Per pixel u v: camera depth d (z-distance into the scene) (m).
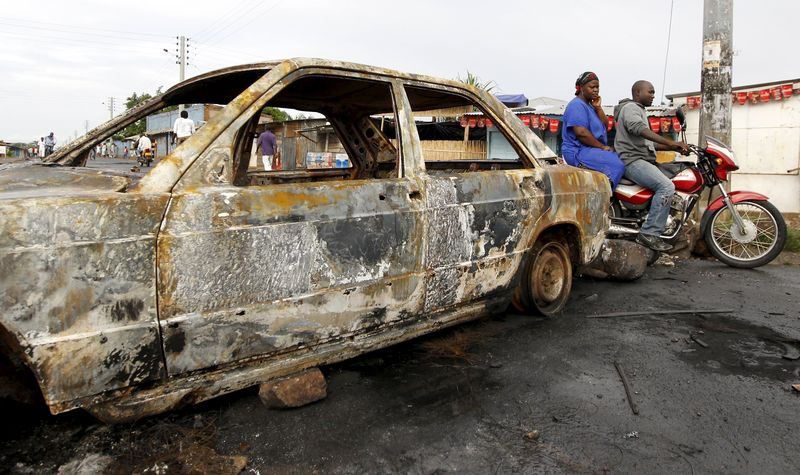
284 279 2.30
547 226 3.67
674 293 4.78
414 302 2.84
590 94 5.52
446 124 14.59
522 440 2.35
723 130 7.05
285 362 2.42
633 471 2.15
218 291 2.12
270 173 4.13
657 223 5.18
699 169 5.56
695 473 2.14
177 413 2.44
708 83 7.07
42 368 1.79
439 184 2.94
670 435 2.42
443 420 2.50
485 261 3.22
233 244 2.15
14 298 1.74
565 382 2.93
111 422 1.98
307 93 3.47
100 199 1.90
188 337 2.07
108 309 1.89
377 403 2.63
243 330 2.21
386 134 4.56
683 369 3.14
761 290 4.89
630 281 5.19
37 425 2.33
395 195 2.72
